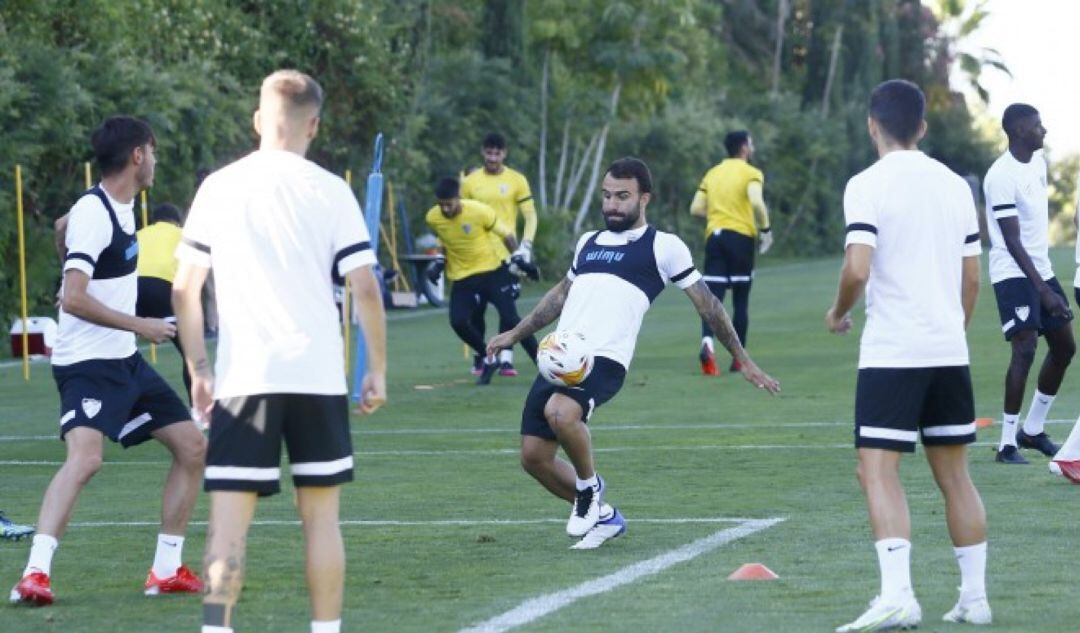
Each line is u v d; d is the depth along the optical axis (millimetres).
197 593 16047
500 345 18906
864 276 13883
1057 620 14023
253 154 12484
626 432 29984
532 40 102438
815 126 141750
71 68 56188
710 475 24234
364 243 12336
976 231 14383
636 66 104688
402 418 32969
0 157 53375
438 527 19828
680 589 15656
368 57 78000
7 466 26766
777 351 47594
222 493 12109
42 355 51094
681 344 50656
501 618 14367
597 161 105188
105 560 17906
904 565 13727
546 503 21812
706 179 41344
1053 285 25094
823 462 25438
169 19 67875
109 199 16078
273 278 12133
